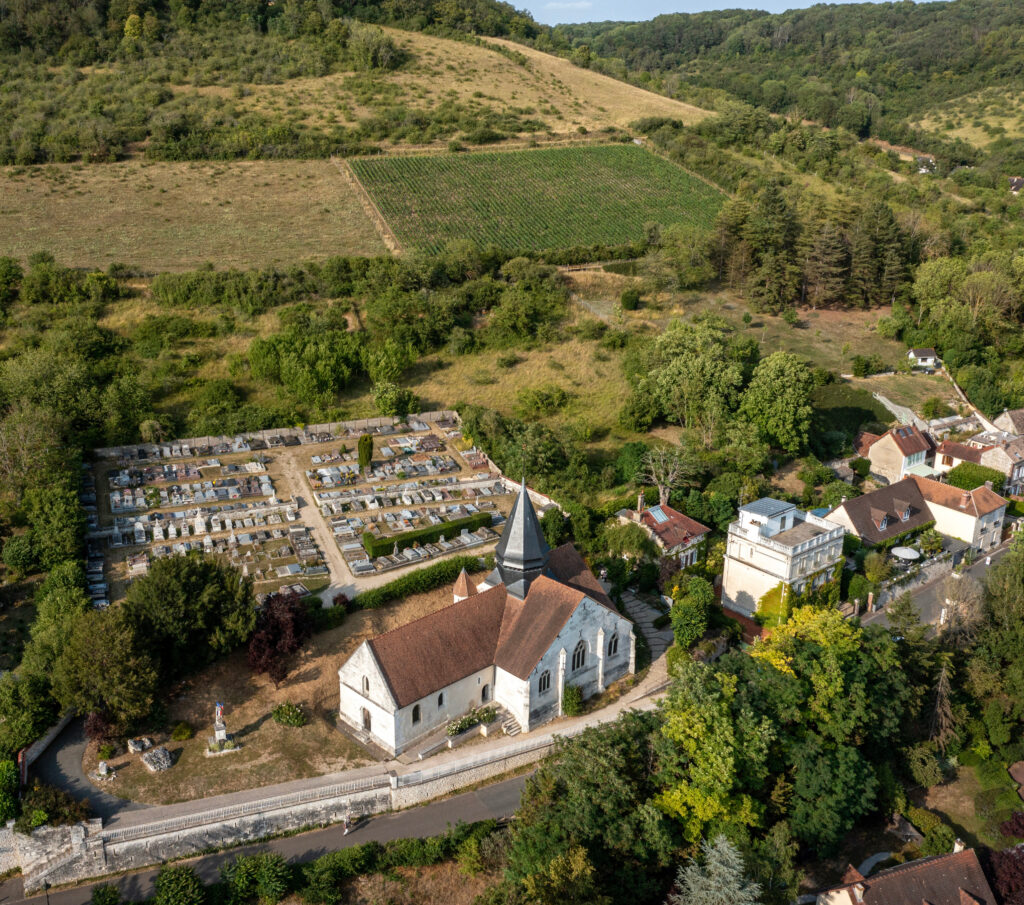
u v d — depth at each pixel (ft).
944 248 647.56
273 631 281.95
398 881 232.73
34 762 252.42
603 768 235.40
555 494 392.27
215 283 529.45
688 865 227.20
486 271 599.57
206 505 372.17
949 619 318.45
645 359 497.05
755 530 330.54
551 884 208.54
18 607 304.91
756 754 242.58
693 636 307.17
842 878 244.42
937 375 546.67
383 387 458.09
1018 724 297.94
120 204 630.33
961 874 229.45
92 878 231.30
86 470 389.39
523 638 276.82
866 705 262.06
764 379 440.04
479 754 263.08
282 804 242.99
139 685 253.85
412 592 324.39
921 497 401.29
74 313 494.59
